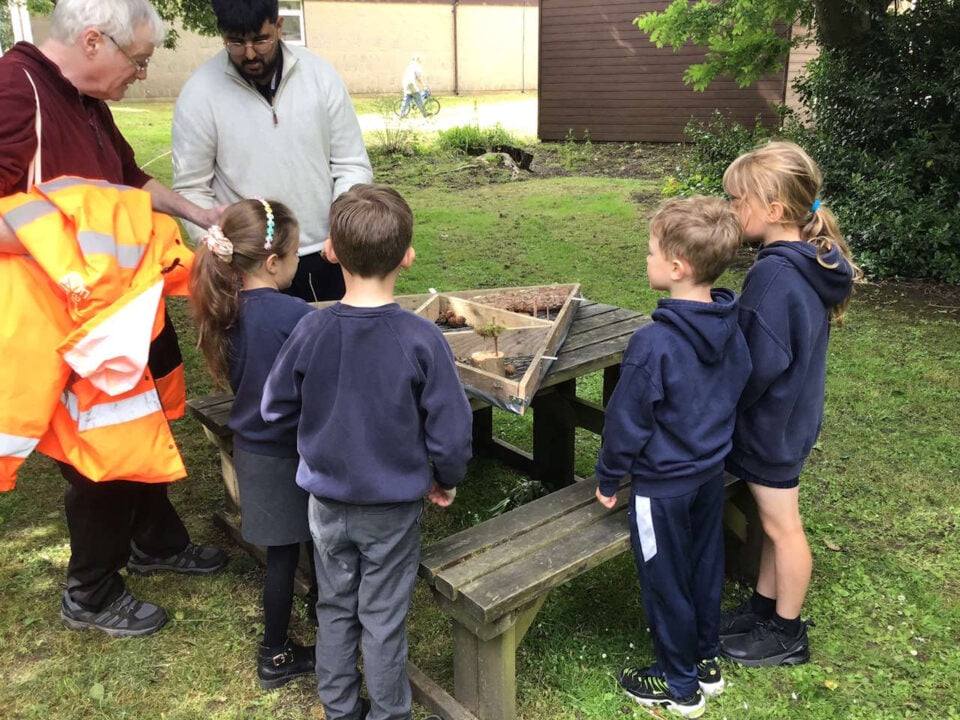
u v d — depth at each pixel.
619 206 8.98
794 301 2.05
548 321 2.81
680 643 2.15
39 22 16.97
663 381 1.99
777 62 9.32
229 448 2.92
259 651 2.31
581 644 2.49
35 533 3.12
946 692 2.29
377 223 1.82
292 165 2.95
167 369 2.47
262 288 2.18
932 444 3.81
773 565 2.42
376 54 26.83
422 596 2.74
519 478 3.63
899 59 7.70
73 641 2.49
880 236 6.77
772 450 2.18
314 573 2.55
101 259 1.99
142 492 2.69
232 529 3.06
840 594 2.71
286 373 1.96
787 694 2.28
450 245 7.50
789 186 2.07
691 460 2.04
